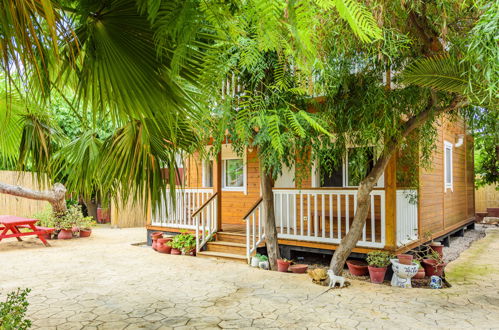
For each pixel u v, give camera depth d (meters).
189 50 1.27
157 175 2.76
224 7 0.91
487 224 14.49
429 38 4.01
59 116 10.30
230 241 7.73
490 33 2.32
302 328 3.61
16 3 1.25
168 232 9.08
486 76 2.52
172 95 1.73
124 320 3.84
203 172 10.11
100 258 7.37
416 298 4.57
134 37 1.64
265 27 0.80
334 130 5.03
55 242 9.87
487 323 3.70
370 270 5.51
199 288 5.08
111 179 2.82
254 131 5.23
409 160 5.96
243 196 9.51
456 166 10.65
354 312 4.05
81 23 1.60
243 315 3.98
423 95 4.45
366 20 0.79
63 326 3.66
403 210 6.36
